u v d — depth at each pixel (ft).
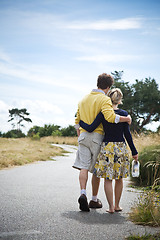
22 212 10.85
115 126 11.85
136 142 27.43
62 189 16.11
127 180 20.89
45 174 23.11
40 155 40.83
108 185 11.53
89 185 18.01
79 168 12.28
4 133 187.42
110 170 11.60
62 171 25.54
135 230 8.94
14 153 38.22
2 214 10.51
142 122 126.72
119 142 11.89
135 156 12.41
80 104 12.81
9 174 22.61
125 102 123.24
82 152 12.29
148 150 20.39
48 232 8.65
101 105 12.06
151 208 10.40
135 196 14.57
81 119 12.48
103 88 12.84
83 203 11.19
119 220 10.14
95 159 12.25
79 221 9.89
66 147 79.97
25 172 24.17
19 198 13.38
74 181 19.42
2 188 16.06
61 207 11.87
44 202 12.67
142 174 19.16
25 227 9.07
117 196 11.75
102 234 8.55
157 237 8.11
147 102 121.90
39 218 10.12
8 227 9.03
